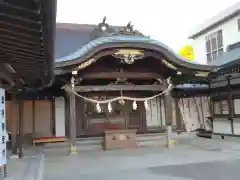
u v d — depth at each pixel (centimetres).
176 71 1117
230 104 1336
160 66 1177
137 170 761
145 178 668
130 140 1205
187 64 1081
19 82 730
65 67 960
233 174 682
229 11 1476
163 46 1014
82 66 978
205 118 1577
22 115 1007
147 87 1174
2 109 623
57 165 869
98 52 981
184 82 1359
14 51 370
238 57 1140
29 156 1009
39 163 867
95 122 1445
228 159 886
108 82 1391
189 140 1397
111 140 1185
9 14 240
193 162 850
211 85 1495
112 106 1483
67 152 1132
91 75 1108
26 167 800
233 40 1448
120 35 1042
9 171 745
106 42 951
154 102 1572
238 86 1296
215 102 1477
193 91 1562
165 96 1205
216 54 1598
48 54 374
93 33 1305
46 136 1410
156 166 805
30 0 205
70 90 1072
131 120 1513
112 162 894
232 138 1315
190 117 1636
